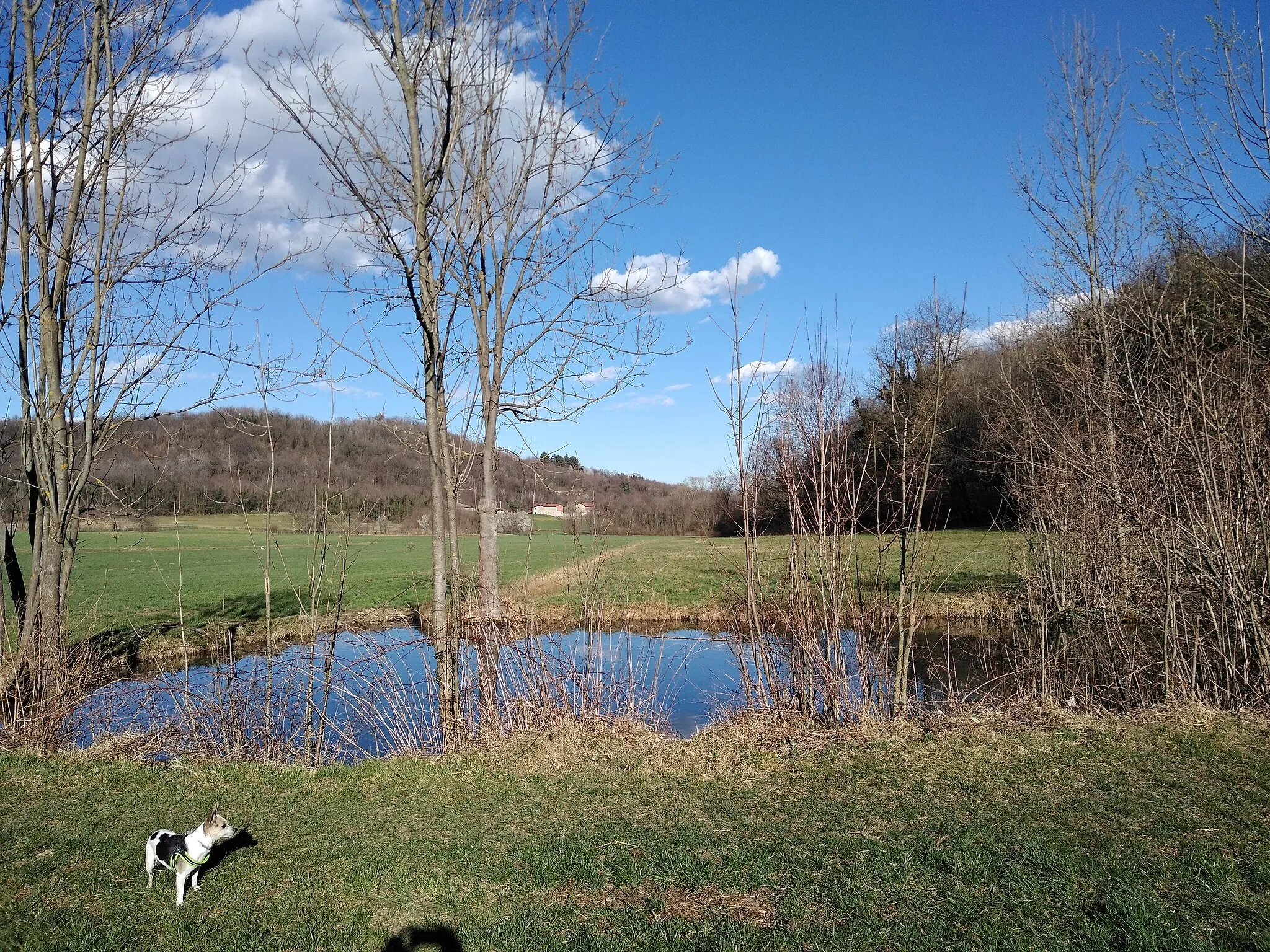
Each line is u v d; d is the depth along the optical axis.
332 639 8.92
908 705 8.70
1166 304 9.72
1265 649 8.14
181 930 4.38
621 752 7.62
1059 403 12.15
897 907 4.25
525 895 4.67
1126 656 9.48
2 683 9.05
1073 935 3.87
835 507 9.04
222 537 43.31
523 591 11.93
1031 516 12.16
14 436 11.02
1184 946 3.71
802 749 7.45
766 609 9.53
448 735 8.33
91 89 10.07
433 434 8.91
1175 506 8.73
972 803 5.87
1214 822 5.23
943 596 17.70
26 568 24.03
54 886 4.98
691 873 4.81
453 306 9.12
